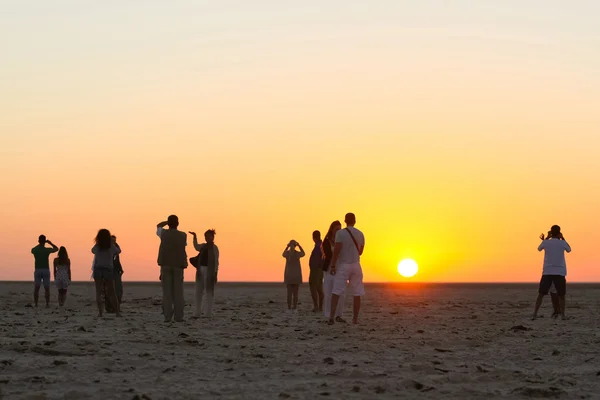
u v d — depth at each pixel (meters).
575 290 81.69
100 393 8.68
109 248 21.38
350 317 21.89
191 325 18.27
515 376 10.36
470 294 57.34
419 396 8.81
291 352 12.74
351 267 18.59
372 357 12.24
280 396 8.60
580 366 11.55
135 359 11.58
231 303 32.56
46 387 9.09
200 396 8.61
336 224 20.91
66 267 27.08
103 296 25.22
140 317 21.53
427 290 80.06
